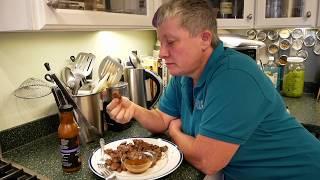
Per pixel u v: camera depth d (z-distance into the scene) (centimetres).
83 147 111
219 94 80
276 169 91
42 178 87
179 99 116
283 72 192
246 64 83
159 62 165
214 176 96
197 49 85
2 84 108
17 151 109
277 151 90
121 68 128
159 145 103
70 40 132
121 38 163
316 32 185
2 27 90
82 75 127
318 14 151
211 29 86
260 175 93
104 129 122
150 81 144
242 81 79
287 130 91
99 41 148
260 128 87
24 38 113
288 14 160
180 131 105
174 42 83
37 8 81
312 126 136
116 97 111
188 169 91
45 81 120
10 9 87
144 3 126
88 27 96
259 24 164
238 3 165
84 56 136
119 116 110
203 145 82
